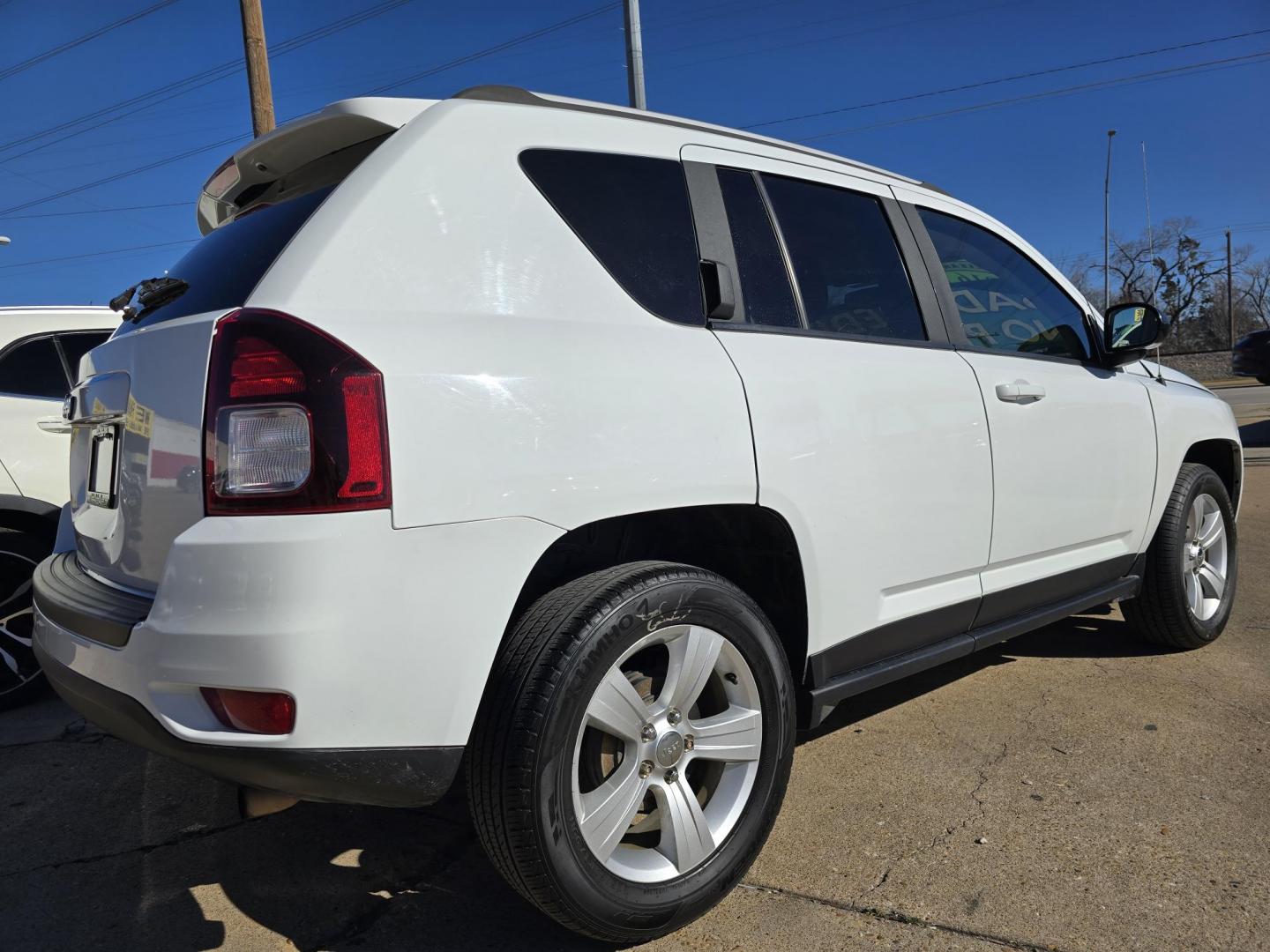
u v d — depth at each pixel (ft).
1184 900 7.23
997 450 9.65
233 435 5.67
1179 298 169.99
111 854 8.44
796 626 8.02
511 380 6.19
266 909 7.52
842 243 9.21
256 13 33.65
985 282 10.80
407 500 5.67
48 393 13.44
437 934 7.13
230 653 5.44
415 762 5.84
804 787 9.35
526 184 7.03
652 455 6.71
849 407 8.15
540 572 7.38
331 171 7.38
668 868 6.81
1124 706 11.30
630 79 32.30
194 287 7.19
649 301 7.37
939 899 7.33
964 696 11.82
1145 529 12.24
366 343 5.78
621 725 6.53
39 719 12.05
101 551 7.31
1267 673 12.39
